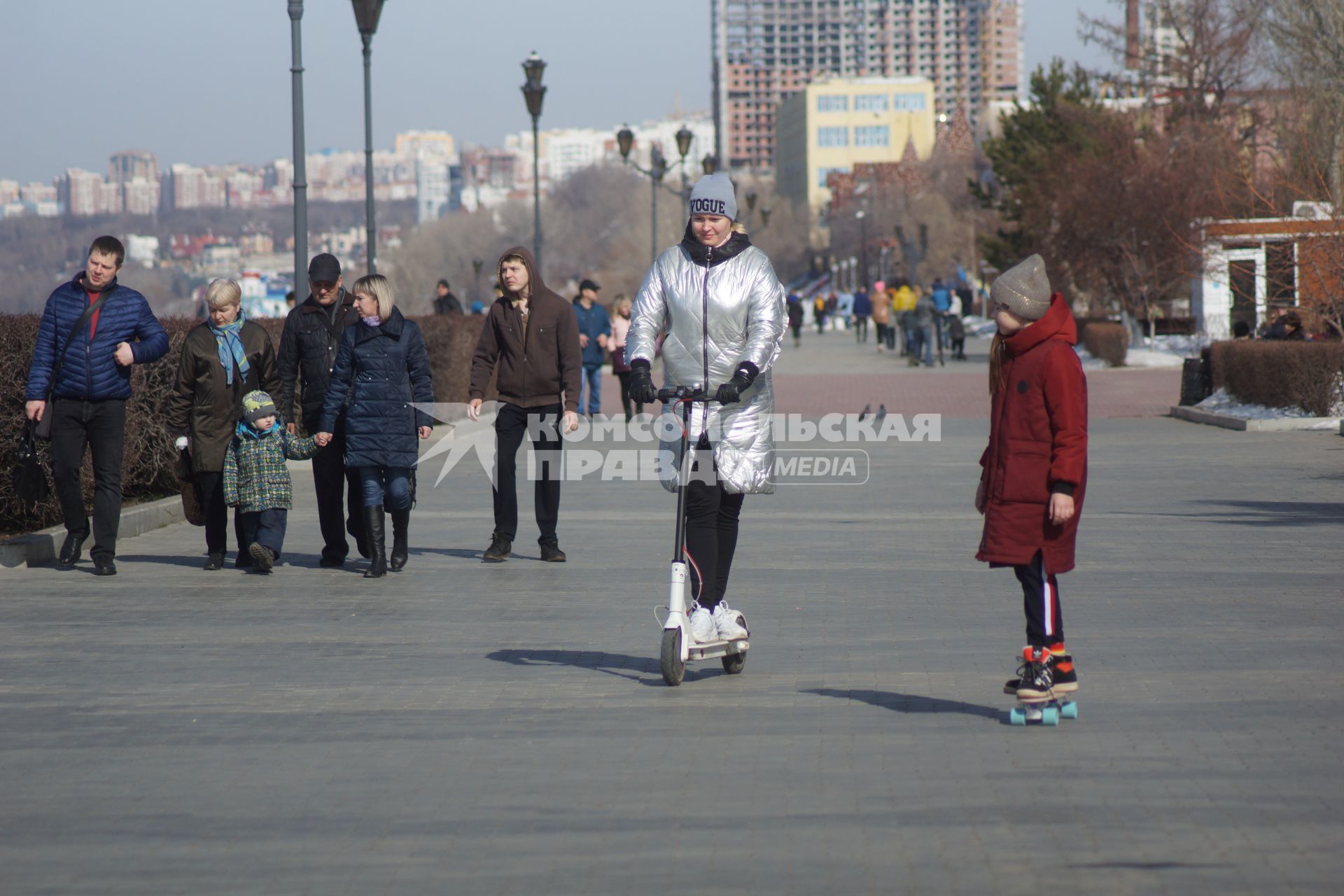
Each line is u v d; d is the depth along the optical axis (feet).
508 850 49.57
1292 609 89.25
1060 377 63.36
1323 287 256.32
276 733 64.85
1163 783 55.83
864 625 87.04
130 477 143.43
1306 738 61.52
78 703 70.54
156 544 124.16
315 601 97.04
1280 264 295.28
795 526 129.59
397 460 106.63
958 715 66.64
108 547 107.86
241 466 107.65
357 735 64.39
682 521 72.95
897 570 106.32
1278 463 171.94
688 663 78.48
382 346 106.52
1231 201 373.20
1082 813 52.49
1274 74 347.15
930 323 420.36
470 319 278.67
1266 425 214.48
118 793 56.44
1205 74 451.53
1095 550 112.88
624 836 50.80
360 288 106.52
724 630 74.02
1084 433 63.52
